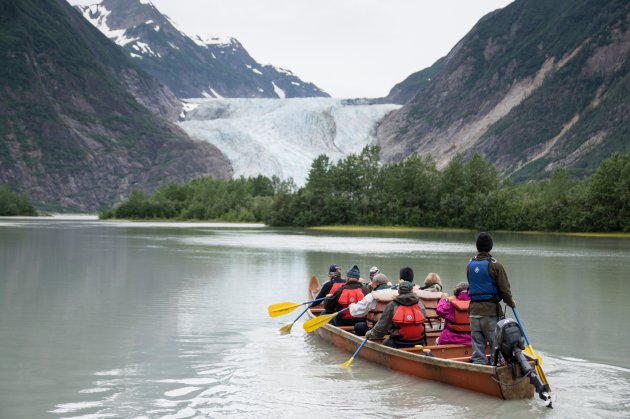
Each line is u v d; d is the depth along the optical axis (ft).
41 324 57.21
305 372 40.81
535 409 33.42
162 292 79.15
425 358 38.40
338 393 36.19
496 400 34.86
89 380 38.65
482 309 37.24
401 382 38.50
